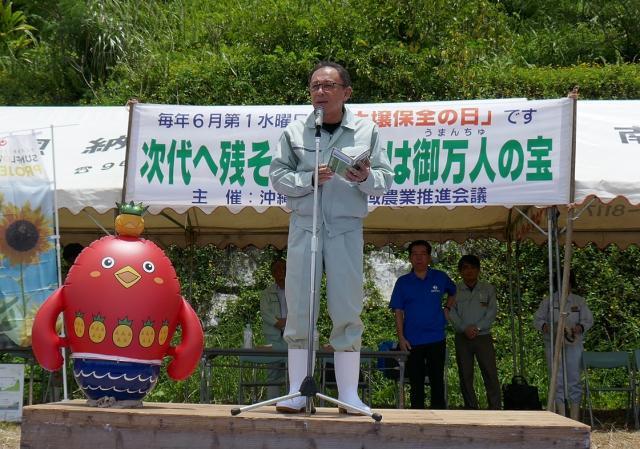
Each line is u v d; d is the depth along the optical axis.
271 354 8.34
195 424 4.25
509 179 7.04
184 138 7.36
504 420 4.36
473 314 9.65
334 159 4.38
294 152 4.71
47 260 7.59
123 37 16.27
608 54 17.11
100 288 4.73
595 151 8.03
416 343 8.85
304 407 4.58
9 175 7.64
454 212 9.85
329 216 4.59
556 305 9.11
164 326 4.85
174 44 16.22
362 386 9.41
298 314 4.57
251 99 13.86
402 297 8.96
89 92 15.65
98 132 9.29
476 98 13.70
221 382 10.98
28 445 4.36
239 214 10.08
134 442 4.30
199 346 5.02
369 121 4.80
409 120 7.19
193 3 17.81
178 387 10.90
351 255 4.59
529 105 7.09
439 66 13.73
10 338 7.49
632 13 17.12
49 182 7.68
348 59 13.78
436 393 8.85
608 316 12.47
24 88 16.47
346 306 4.55
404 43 14.23
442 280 9.05
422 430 4.16
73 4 16.28
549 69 14.55
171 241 10.87
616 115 8.90
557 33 17.84
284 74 13.87
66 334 4.86
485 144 7.10
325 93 4.62
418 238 10.70
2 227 7.59
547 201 6.99
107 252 4.85
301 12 14.80
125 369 4.71
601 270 12.59
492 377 9.63
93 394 4.75
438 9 14.17
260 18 14.96
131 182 7.34
